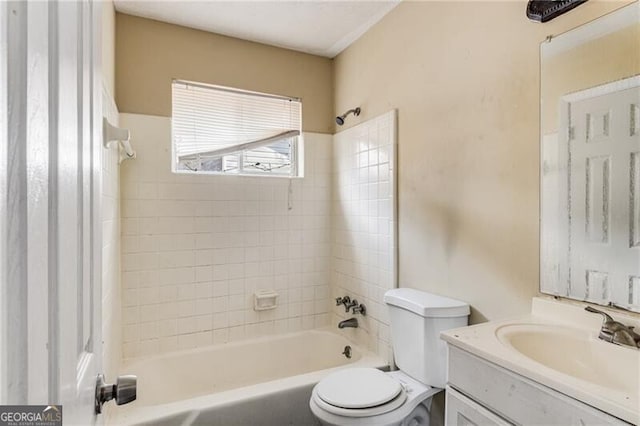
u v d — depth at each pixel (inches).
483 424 38.3
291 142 107.3
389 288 82.3
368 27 91.0
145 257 87.4
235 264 97.0
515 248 54.6
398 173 80.7
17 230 12.3
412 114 76.5
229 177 96.3
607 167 43.3
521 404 34.6
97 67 27.6
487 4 59.8
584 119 45.6
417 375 64.1
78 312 20.7
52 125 15.7
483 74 60.3
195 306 92.6
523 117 53.6
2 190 11.3
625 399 28.1
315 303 106.9
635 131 40.7
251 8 82.7
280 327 102.5
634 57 40.9
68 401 17.8
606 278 43.2
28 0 13.1
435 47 70.5
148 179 87.5
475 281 61.4
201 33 93.3
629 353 37.2
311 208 106.3
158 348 88.8
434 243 70.4
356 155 96.0
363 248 92.7
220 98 96.7
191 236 92.0
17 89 12.3
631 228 41.0
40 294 14.0
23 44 12.7
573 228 46.8
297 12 84.4
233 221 96.8
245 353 95.2
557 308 48.0
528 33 53.1
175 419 61.9
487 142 59.4
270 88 101.3
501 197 56.9
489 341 41.2
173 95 91.6
